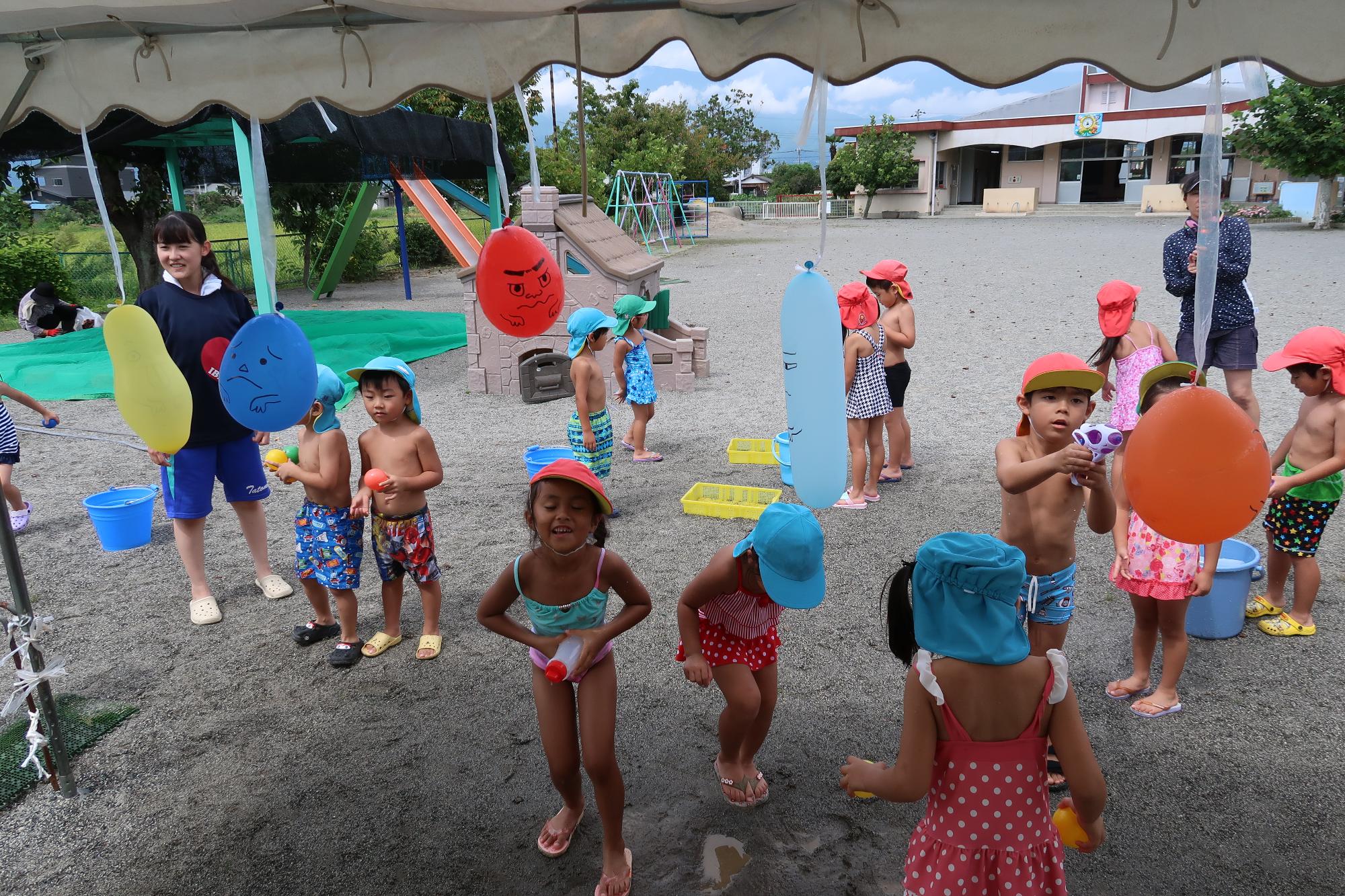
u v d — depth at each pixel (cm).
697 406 953
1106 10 307
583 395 604
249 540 523
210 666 448
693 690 411
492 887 293
